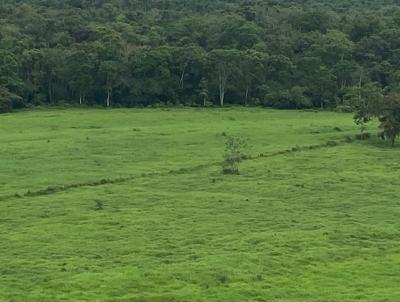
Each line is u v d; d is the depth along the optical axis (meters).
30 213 61.22
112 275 44.84
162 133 101.50
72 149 89.06
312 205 65.56
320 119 120.50
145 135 99.62
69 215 60.59
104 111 129.38
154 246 51.97
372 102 101.25
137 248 51.38
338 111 133.25
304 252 50.88
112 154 86.81
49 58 141.50
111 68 136.88
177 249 51.34
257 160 85.50
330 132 105.06
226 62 140.62
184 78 144.88
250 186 72.38
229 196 68.00
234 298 41.22
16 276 44.84
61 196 67.50
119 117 120.19
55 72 141.00
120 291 42.06
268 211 62.97
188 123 113.94
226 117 122.19
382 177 77.19
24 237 53.81
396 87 138.00
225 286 43.25
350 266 47.84
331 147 94.88
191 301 40.66
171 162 83.06
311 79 143.12
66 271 45.88
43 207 63.25
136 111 129.75
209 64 142.12
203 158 85.44
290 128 107.69
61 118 118.38
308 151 91.56
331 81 141.38
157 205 64.50
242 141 90.44
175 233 55.50
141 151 88.88
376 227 58.06
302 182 74.44
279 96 138.38
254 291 42.44
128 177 75.69
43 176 74.75
